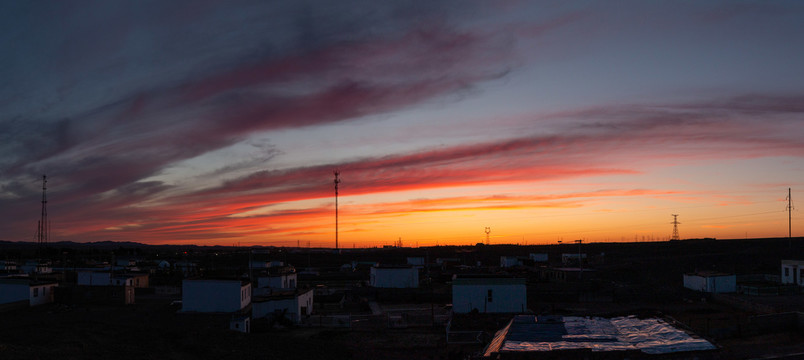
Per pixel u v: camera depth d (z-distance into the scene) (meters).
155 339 45.84
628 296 74.50
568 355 29.22
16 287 69.62
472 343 43.62
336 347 46.59
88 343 42.78
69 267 112.38
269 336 49.69
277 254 190.00
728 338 42.69
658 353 29.34
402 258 171.00
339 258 172.62
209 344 45.09
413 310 69.69
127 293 72.62
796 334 42.59
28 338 43.69
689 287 81.94
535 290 77.19
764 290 71.94
